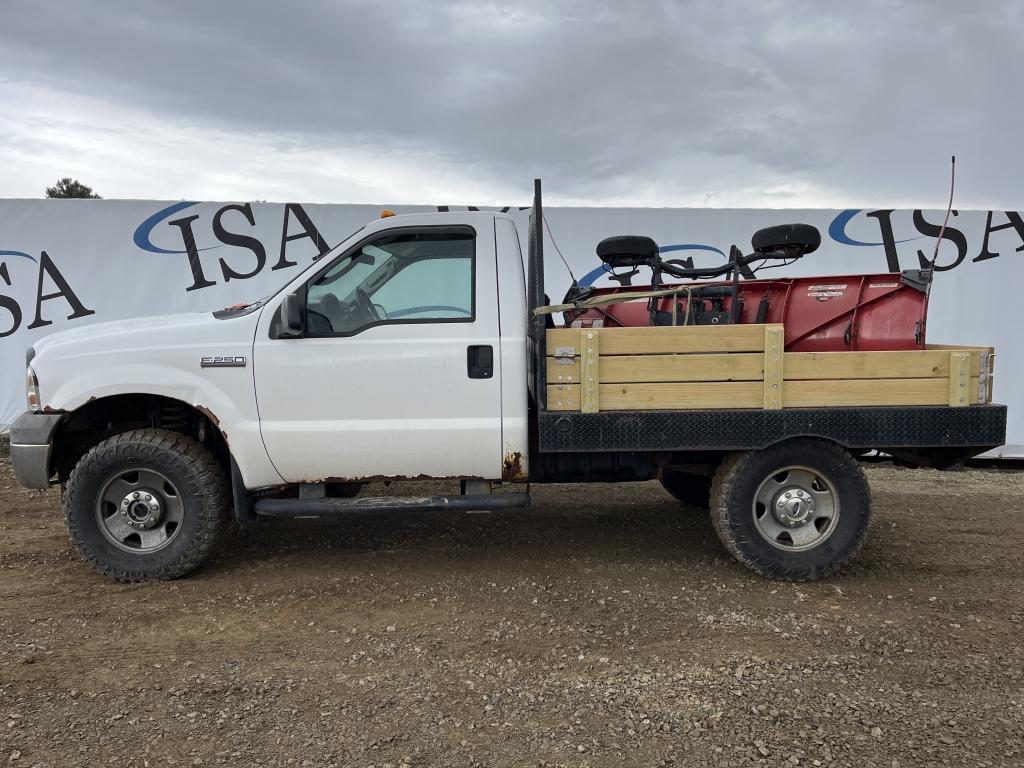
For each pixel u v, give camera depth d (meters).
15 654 3.27
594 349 4.08
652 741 2.59
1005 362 8.39
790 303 4.50
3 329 8.07
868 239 8.40
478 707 2.82
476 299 4.14
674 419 4.09
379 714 2.77
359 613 3.77
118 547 4.17
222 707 2.82
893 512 5.88
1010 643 3.41
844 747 2.55
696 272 4.88
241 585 4.15
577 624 3.62
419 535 5.16
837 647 3.36
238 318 4.14
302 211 8.23
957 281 8.38
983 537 5.17
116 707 2.81
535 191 4.21
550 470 4.47
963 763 2.46
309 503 4.17
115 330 4.25
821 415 4.08
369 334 4.10
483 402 4.13
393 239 4.21
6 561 4.53
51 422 4.07
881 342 4.35
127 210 8.11
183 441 4.18
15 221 8.00
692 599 3.95
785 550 4.18
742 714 2.76
